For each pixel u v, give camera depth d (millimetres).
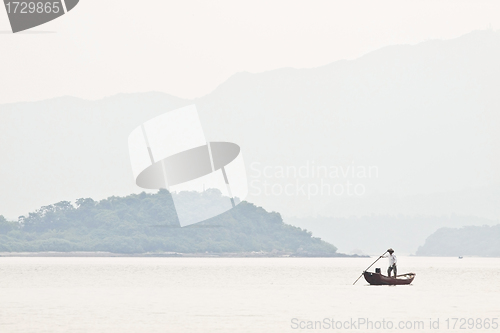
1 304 178000
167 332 126938
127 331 128125
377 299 196125
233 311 162000
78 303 181375
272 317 150250
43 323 138500
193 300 192125
